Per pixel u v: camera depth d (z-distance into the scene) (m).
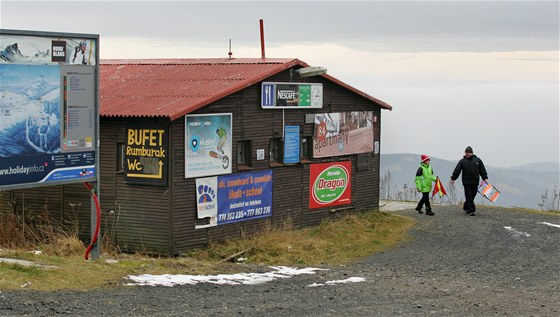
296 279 14.94
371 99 25.69
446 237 22.38
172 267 15.61
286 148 22.59
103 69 24.42
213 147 20.08
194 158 19.52
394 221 24.62
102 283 12.89
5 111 13.52
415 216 26.08
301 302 12.21
